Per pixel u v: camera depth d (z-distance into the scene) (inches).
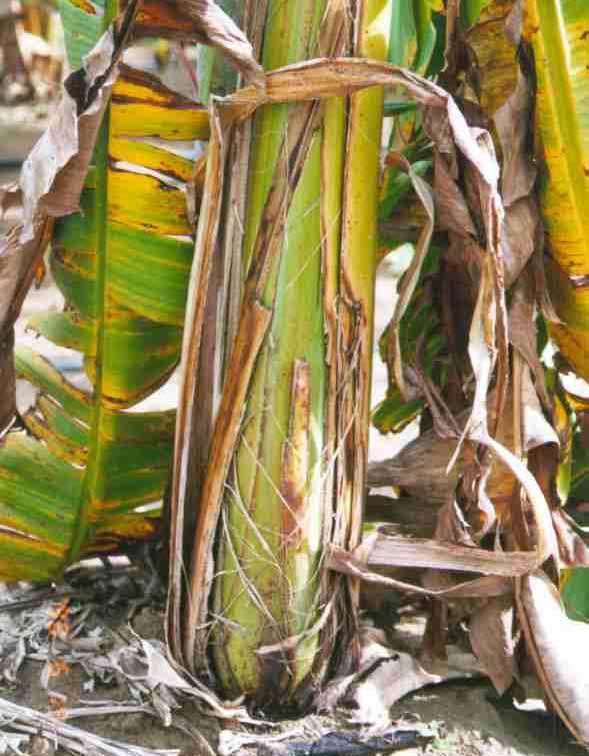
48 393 101.7
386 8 92.3
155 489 103.3
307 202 91.8
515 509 97.8
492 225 89.1
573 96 92.0
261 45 92.4
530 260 95.4
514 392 95.6
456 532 95.4
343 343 93.4
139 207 94.2
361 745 93.7
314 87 88.7
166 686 96.6
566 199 93.8
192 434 95.7
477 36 94.0
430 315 102.7
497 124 92.7
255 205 92.3
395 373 94.6
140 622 103.3
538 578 94.6
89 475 101.3
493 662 97.1
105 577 108.8
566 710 93.4
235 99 89.5
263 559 94.1
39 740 93.8
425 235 91.7
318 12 90.8
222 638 95.6
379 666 99.0
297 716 96.7
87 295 97.0
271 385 93.0
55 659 100.3
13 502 101.8
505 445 96.6
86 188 94.6
